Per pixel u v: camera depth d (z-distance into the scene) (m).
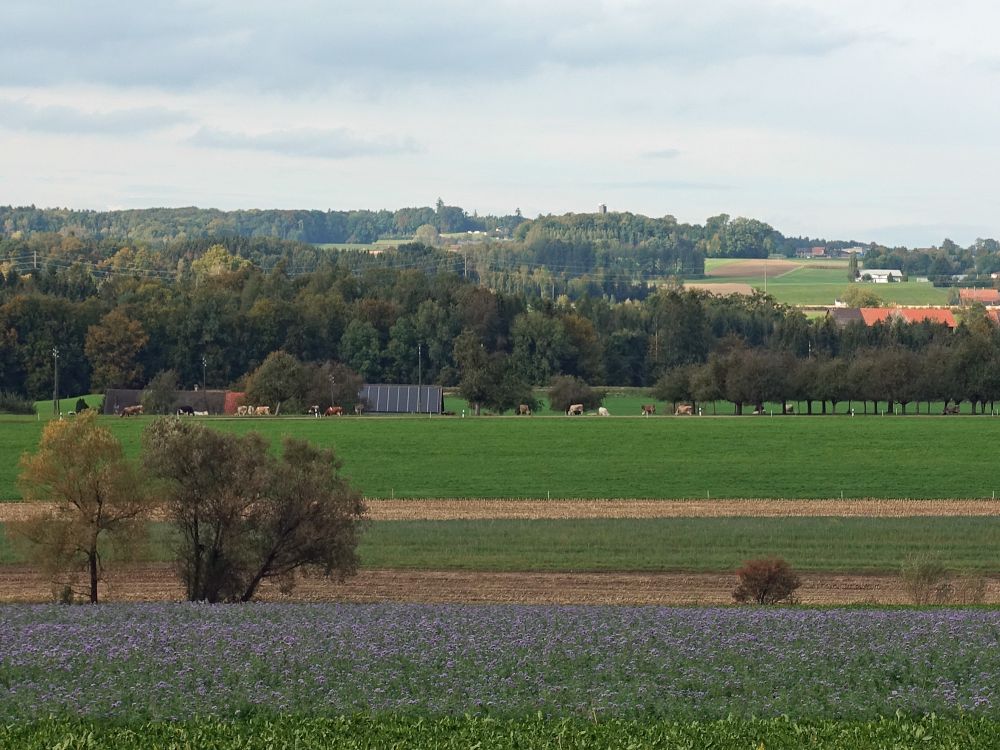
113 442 160.75
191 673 98.25
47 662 101.94
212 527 161.88
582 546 198.50
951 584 164.25
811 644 109.50
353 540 163.50
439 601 160.00
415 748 79.81
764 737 82.00
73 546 159.75
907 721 85.44
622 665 101.62
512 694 92.81
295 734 82.00
